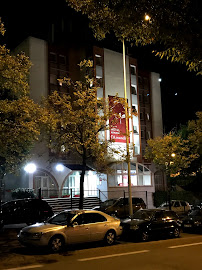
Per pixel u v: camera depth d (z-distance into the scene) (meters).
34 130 14.92
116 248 12.84
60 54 33.66
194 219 17.55
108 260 10.39
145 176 35.22
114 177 31.48
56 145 18.58
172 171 27.80
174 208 25.73
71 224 12.21
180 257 10.82
